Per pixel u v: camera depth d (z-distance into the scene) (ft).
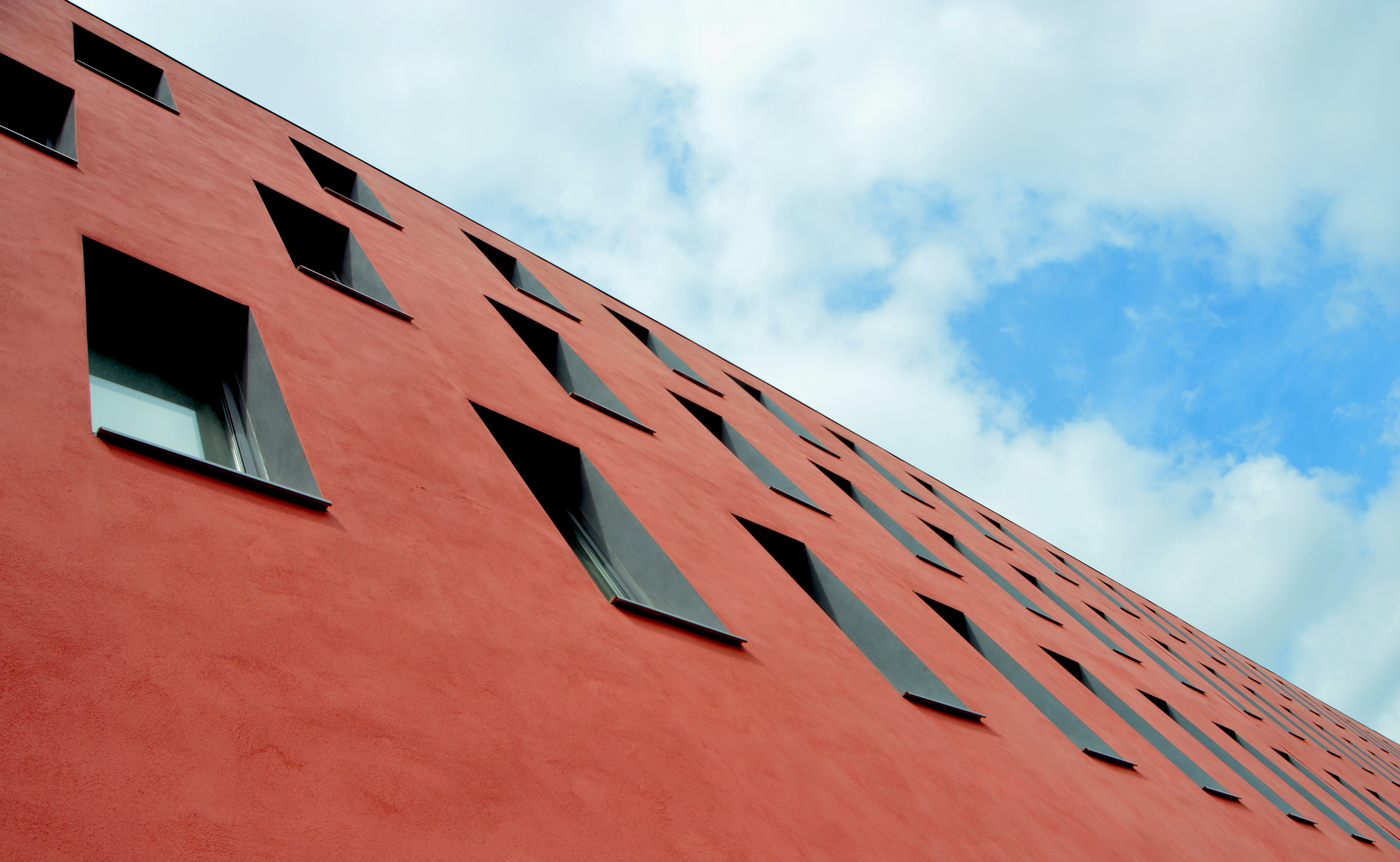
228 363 21.38
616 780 14.47
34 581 10.59
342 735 11.46
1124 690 59.26
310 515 15.51
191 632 11.44
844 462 69.21
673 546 25.98
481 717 13.58
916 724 26.78
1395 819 89.66
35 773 8.52
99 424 17.47
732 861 14.78
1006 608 58.03
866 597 35.96
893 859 18.60
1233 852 40.37
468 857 11.02
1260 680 149.38
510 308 39.63
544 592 18.30
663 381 50.29
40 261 17.21
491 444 22.71
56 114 28.99
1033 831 25.55
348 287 28.81
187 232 23.30
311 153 46.21
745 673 21.71
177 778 9.44
